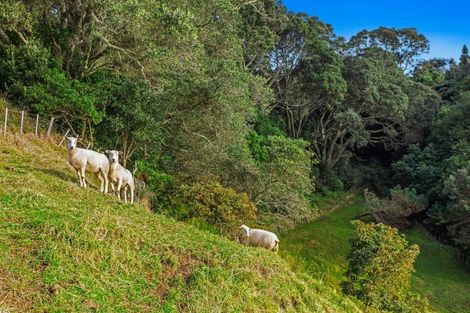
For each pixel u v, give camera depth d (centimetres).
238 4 2991
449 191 3272
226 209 1688
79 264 834
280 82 4797
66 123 2016
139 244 977
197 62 2283
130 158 2062
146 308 811
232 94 2219
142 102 2011
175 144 2339
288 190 2566
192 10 2245
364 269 1720
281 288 1081
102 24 2084
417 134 4803
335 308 1238
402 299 1748
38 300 725
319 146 4991
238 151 2420
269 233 1379
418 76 5781
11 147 1515
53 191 1118
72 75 2231
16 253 801
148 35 2055
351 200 4431
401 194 3700
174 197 1791
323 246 3094
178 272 942
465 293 2778
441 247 3484
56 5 2356
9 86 2056
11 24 2008
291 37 4472
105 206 1107
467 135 3888
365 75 4450
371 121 4784
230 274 1000
